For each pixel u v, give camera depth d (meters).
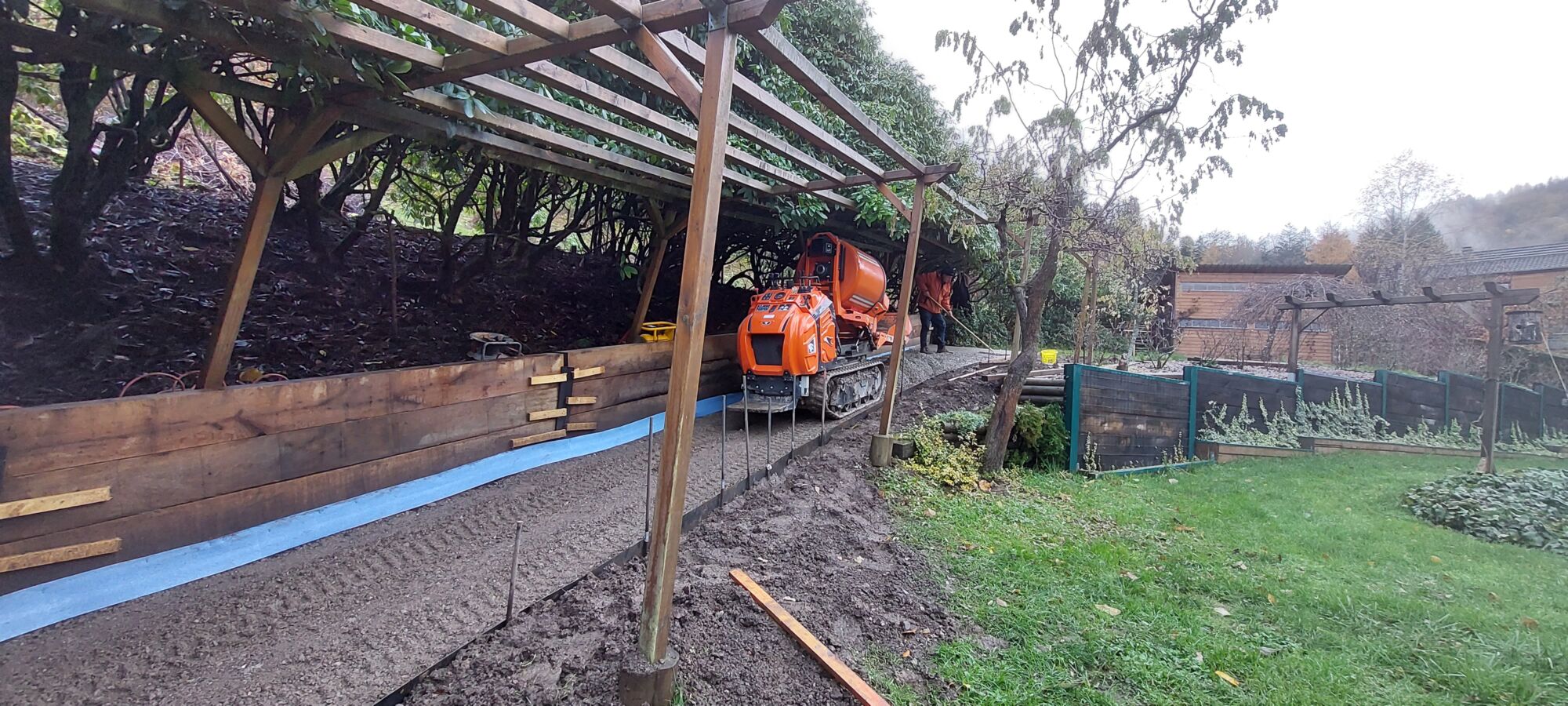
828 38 9.07
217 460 3.00
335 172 5.77
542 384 4.73
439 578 2.97
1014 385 5.75
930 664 2.68
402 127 3.74
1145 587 3.50
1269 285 14.39
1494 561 4.33
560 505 3.91
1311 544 4.45
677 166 5.54
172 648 2.39
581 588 2.94
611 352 5.32
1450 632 3.14
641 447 5.27
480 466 4.24
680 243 8.89
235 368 3.97
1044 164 5.73
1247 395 8.02
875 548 3.86
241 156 3.13
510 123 3.82
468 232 9.04
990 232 9.44
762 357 5.80
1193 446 7.45
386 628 2.56
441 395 4.02
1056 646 2.85
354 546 3.29
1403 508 5.65
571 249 9.22
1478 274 15.59
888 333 8.96
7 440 2.39
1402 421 9.16
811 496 4.48
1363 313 13.41
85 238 4.00
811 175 6.13
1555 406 10.94
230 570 3.00
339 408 3.48
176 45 2.83
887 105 9.80
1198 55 4.93
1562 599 3.63
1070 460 6.29
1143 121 5.21
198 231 5.50
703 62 2.68
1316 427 8.43
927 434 5.95
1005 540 4.07
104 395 3.40
